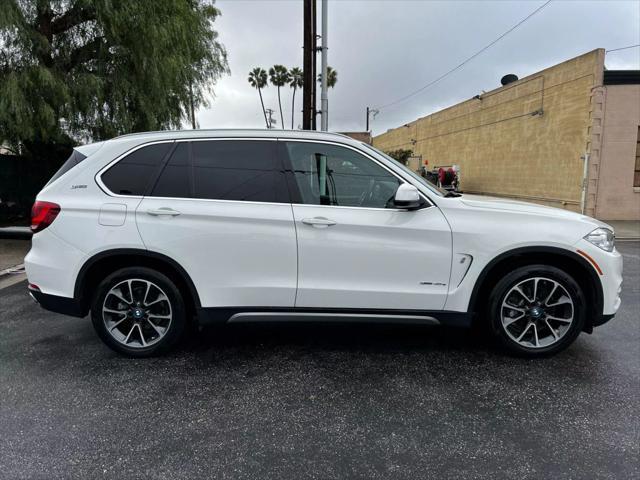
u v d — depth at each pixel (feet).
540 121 58.90
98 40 33.30
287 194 11.85
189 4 41.01
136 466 8.07
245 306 12.05
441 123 95.20
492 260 11.63
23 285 21.25
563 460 8.20
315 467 8.05
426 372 11.69
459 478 7.75
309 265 11.75
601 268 11.66
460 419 9.54
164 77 35.47
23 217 42.27
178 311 12.25
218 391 10.77
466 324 12.07
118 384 11.10
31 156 40.27
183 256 11.75
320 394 10.62
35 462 8.16
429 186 12.42
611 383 11.05
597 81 47.78
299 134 12.15
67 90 30.86
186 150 12.14
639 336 14.07
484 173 75.61
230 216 11.62
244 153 12.09
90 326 15.23
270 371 11.80
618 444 8.64
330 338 14.02
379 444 8.71
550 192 56.90
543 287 12.00
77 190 12.02
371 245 11.63
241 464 8.13
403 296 11.84
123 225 11.69
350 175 11.98
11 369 11.95
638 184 48.55
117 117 34.55
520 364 12.12
